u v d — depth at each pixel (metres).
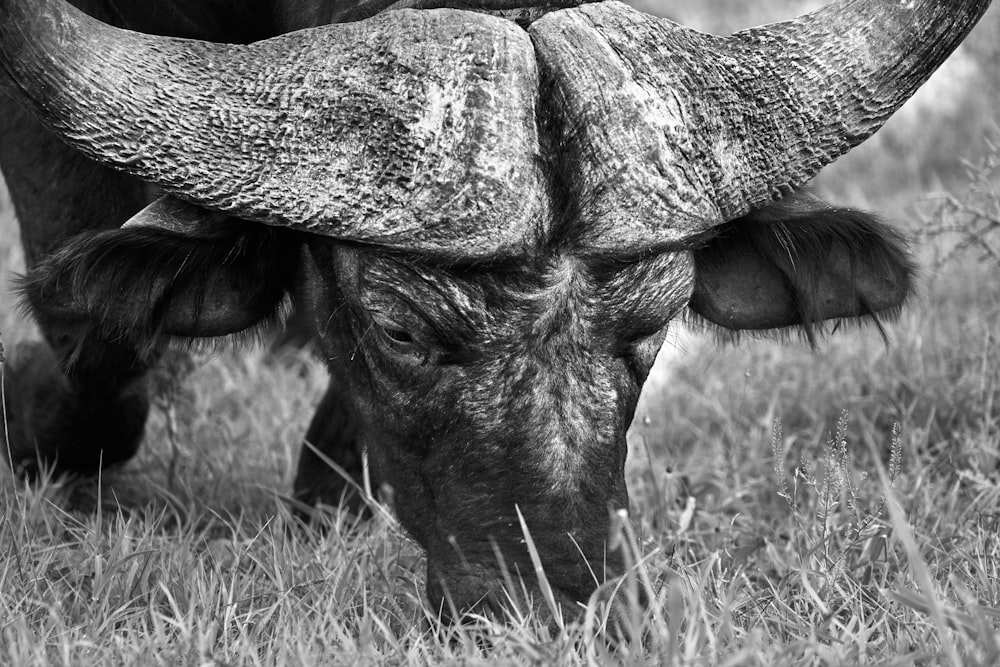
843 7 6.91
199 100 6.24
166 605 6.51
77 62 6.16
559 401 6.30
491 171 6.08
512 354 6.29
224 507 8.23
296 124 6.23
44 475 8.49
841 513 7.96
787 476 8.71
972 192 11.01
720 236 7.05
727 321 7.46
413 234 6.14
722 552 7.23
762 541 7.69
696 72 6.48
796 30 6.82
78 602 6.37
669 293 6.51
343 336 6.93
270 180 6.21
